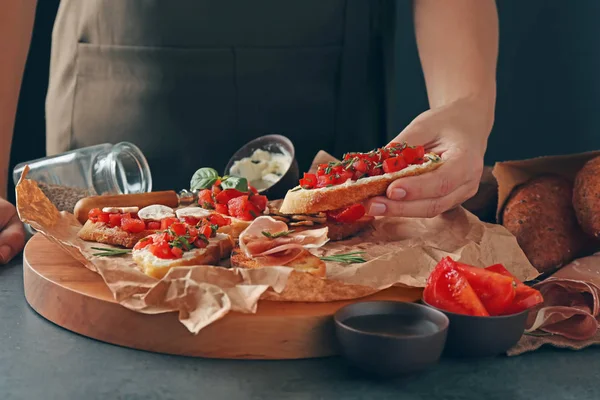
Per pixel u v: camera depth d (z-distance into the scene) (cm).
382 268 84
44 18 134
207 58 115
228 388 73
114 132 118
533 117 147
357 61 119
